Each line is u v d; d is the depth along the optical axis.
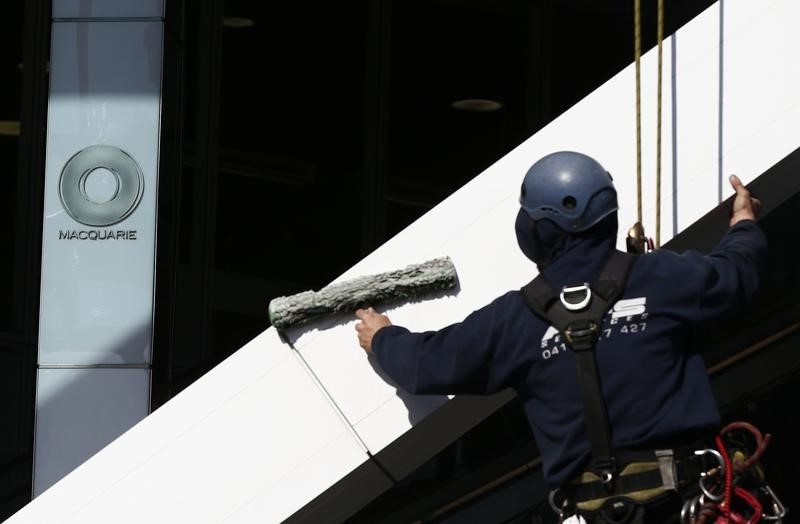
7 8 23.11
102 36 17.09
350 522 20.72
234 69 24.52
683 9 25.91
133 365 16.97
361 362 9.84
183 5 17.56
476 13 25.92
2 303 22.94
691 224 9.77
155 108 17.06
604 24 26.17
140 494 9.89
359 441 9.77
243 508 9.82
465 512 18.94
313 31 25.06
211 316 24.06
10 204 23.06
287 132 24.81
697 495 7.50
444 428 10.09
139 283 16.98
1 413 22.66
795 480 18.33
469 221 9.95
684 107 9.88
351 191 25.11
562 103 26.12
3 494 22.47
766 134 9.77
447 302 9.81
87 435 16.94
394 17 25.48
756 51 9.85
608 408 7.57
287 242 24.70
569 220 7.89
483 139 25.83
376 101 25.34
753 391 18.64
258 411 9.87
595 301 7.71
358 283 9.72
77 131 17.05
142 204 17.02
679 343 7.71
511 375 7.91
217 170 24.30
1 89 23.11
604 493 7.57
